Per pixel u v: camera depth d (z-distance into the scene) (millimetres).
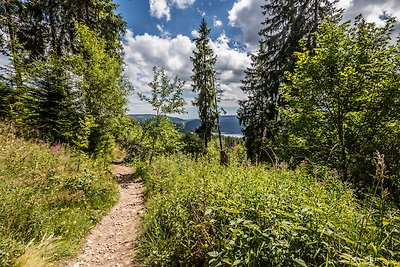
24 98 12094
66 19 16391
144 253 4203
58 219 5031
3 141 8703
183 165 9844
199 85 24156
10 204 4422
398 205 3664
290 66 13805
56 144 11203
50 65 12688
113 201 7609
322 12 12805
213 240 3215
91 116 13094
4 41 13672
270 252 2213
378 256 1826
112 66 15688
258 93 18500
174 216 4656
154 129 15297
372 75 7988
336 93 8297
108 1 17875
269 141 12750
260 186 3666
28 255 3551
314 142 9430
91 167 9992
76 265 4086
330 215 2514
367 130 8414
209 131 24125
